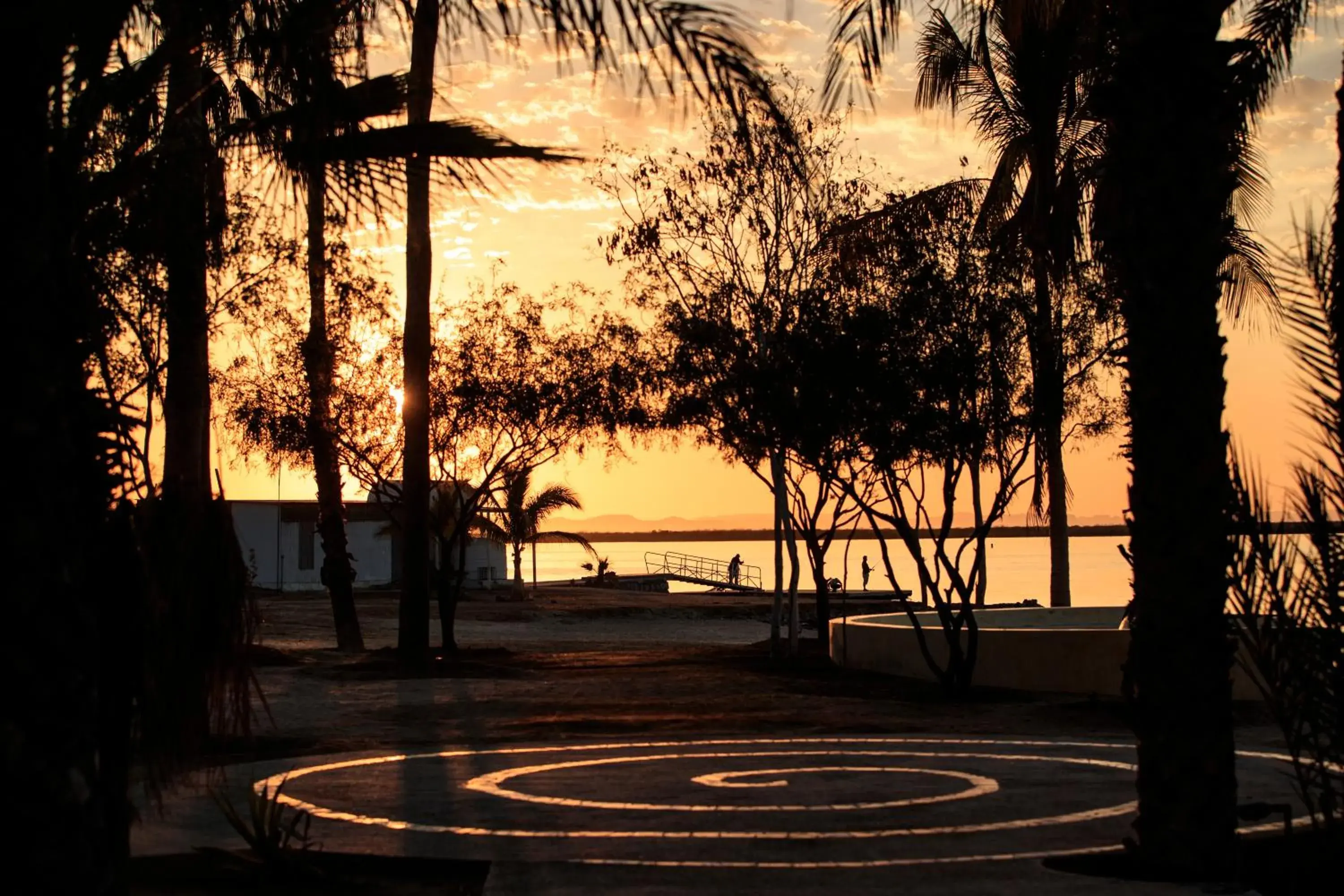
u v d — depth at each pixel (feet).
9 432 14.35
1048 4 36.06
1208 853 25.58
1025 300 70.79
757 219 82.07
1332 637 20.49
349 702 66.44
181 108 25.48
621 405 89.15
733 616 160.86
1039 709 62.64
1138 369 26.71
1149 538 26.37
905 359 68.08
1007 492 69.97
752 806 34.78
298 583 191.21
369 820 32.48
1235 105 28.04
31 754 14.16
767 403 73.56
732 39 19.16
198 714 24.34
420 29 58.34
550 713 61.82
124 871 20.40
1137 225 26.78
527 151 22.50
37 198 14.83
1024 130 84.07
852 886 25.08
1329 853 21.93
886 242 75.00
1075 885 24.97
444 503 102.27
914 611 99.60
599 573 239.91
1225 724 25.85
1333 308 19.52
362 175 23.67
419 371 86.94
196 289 35.68
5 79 14.67
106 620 20.63
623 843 29.43
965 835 30.58
